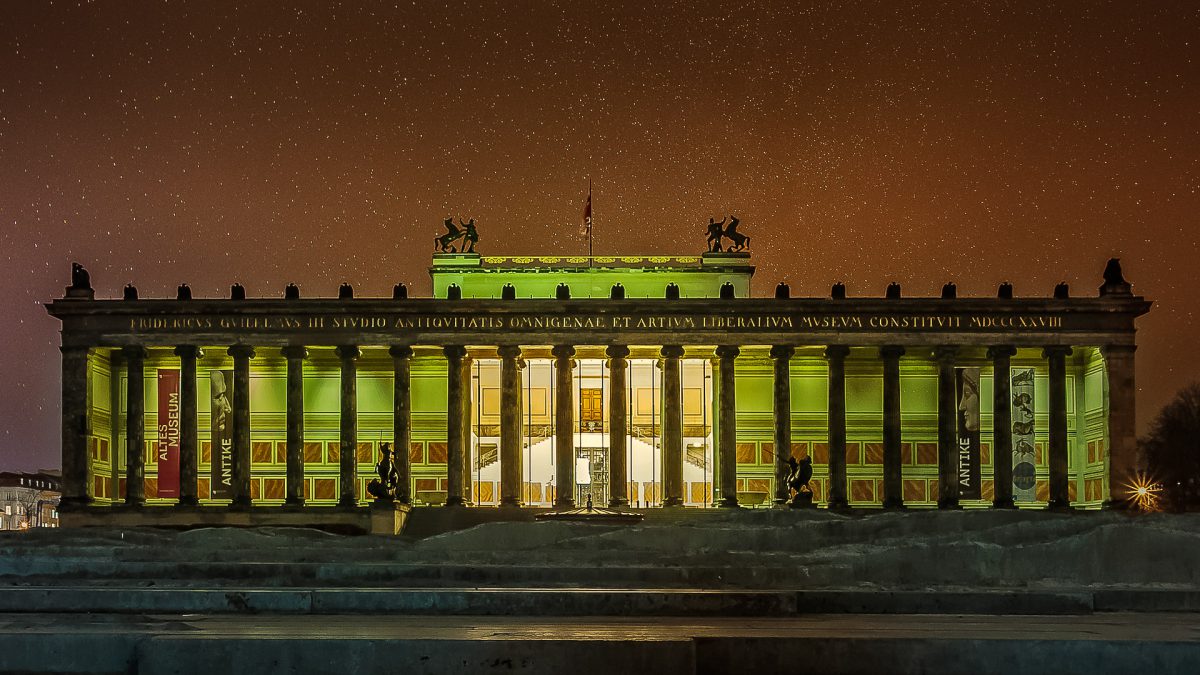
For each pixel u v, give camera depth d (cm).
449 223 14462
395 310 13088
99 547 8169
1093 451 13462
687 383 14288
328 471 13850
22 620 4925
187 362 13112
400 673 3691
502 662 3675
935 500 13788
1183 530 7225
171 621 4866
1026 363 13825
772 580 6156
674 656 3647
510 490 13062
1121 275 12950
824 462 13825
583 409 14312
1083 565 6369
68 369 13038
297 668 3719
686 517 12075
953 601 5250
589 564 7038
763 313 13025
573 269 14200
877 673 3722
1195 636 3900
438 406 13950
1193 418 17888
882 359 13288
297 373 13150
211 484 13325
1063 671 3684
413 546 8950
